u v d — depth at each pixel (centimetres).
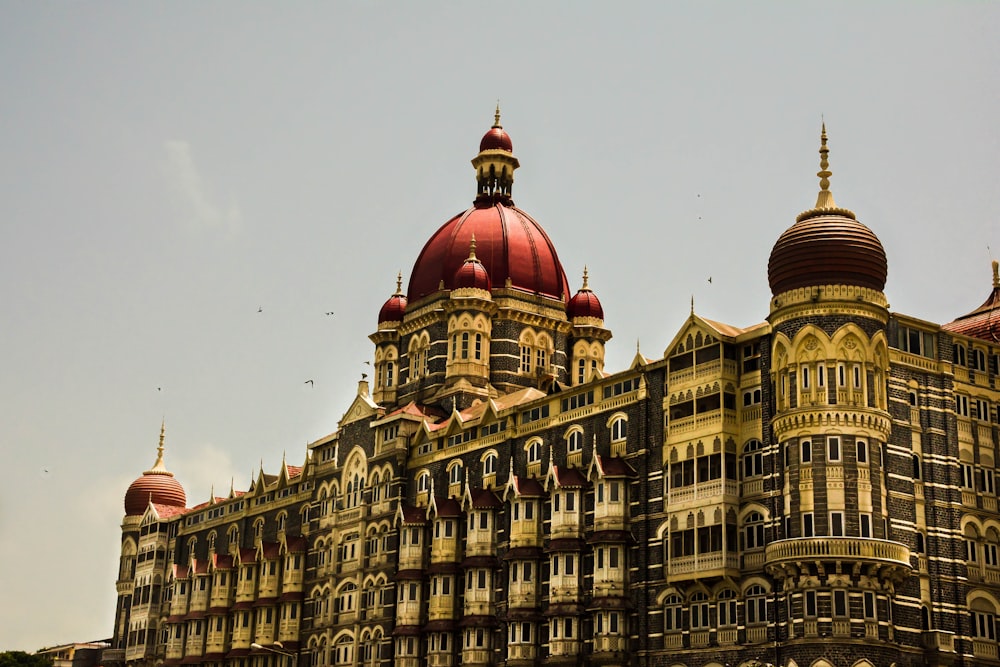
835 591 7425
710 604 8219
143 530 16400
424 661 10556
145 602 15775
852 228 7981
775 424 7888
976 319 9400
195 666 14138
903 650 7575
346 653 11662
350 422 12481
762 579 7875
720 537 8138
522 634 9462
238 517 14500
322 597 12338
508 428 10325
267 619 13100
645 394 9050
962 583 8038
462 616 10256
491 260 12562
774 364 8019
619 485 8994
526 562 9588
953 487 8212
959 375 8612
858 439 7669
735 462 8294
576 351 12669
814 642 7356
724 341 8469
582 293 12925
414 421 11625
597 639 8781
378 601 11325
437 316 12338
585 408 9612
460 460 10875
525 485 9800
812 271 7912
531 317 12381
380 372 12900
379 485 11750
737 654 7925
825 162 8356
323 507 12731
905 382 8231
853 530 7481
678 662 8306
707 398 8519
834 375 7738
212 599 14125
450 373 11912
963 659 7869
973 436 8538
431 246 13025
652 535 8731
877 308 7888
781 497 7819
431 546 10744
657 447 8875
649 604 8606
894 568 7506
